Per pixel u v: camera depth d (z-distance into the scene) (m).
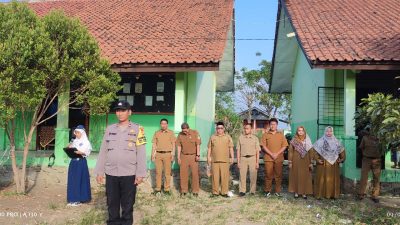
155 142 9.45
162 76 11.51
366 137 8.88
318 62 9.25
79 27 8.60
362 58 9.09
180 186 9.45
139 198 8.86
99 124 11.64
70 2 16.59
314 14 12.89
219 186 9.42
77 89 9.05
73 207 7.90
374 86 10.75
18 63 7.50
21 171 9.90
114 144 5.70
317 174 9.08
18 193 8.85
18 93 7.71
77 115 11.84
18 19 8.07
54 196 8.88
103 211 7.55
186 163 9.36
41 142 12.04
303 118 14.88
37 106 8.53
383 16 12.53
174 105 11.33
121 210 6.21
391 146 7.12
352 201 8.82
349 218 7.30
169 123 11.38
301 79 15.36
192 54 10.20
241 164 9.45
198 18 13.55
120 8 15.32
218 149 9.26
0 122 8.25
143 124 11.47
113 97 8.98
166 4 15.51
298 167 9.19
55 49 8.13
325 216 7.35
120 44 11.29
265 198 9.04
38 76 7.84
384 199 9.02
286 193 9.77
